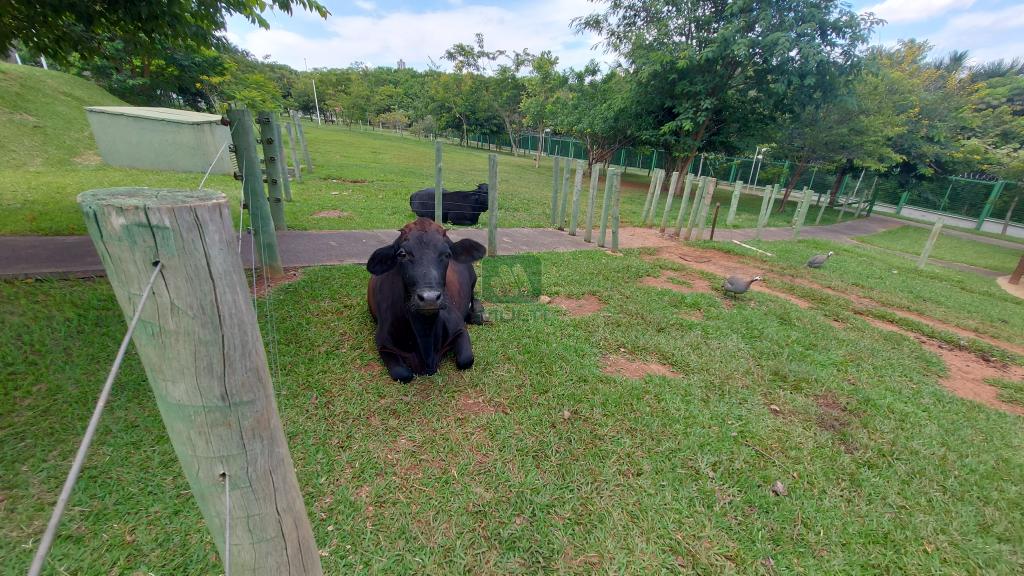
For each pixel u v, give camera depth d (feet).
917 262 37.42
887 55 79.71
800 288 22.70
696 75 54.60
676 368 13.39
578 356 13.30
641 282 21.18
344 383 10.90
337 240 22.07
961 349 17.80
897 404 12.46
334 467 8.43
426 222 10.75
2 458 7.86
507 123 131.44
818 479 9.29
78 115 42.32
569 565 7.09
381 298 11.76
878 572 7.43
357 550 6.95
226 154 39.55
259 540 4.25
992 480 9.86
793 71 48.06
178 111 40.96
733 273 25.03
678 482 8.86
